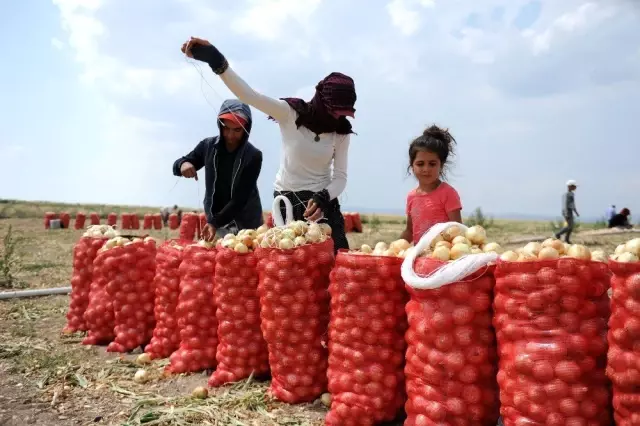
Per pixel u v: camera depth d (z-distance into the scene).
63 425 3.58
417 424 3.11
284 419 3.59
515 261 2.84
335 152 4.72
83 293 5.92
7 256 9.43
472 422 3.04
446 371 3.02
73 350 5.30
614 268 2.60
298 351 3.82
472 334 3.01
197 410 3.68
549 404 2.72
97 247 5.86
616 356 2.61
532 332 2.76
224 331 4.26
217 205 5.43
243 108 5.14
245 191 5.22
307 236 3.87
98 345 5.51
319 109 4.39
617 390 2.66
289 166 4.62
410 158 4.48
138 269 5.31
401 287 3.41
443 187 4.41
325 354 3.88
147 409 3.81
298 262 3.75
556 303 2.73
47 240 17.69
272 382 4.00
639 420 2.55
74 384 4.33
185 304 4.59
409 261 3.19
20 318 6.58
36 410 3.81
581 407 2.70
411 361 3.17
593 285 2.75
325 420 3.52
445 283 2.98
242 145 5.28
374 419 3.40
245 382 4.20
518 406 2.79
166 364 4.75
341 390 3.48
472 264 2.96
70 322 5.98
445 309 3.01
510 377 2.84
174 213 27.30
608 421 2.78
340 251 3.63
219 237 5.34
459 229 3.48
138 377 4.40
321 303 3.86
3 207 41.16
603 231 21.55
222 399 3.90
